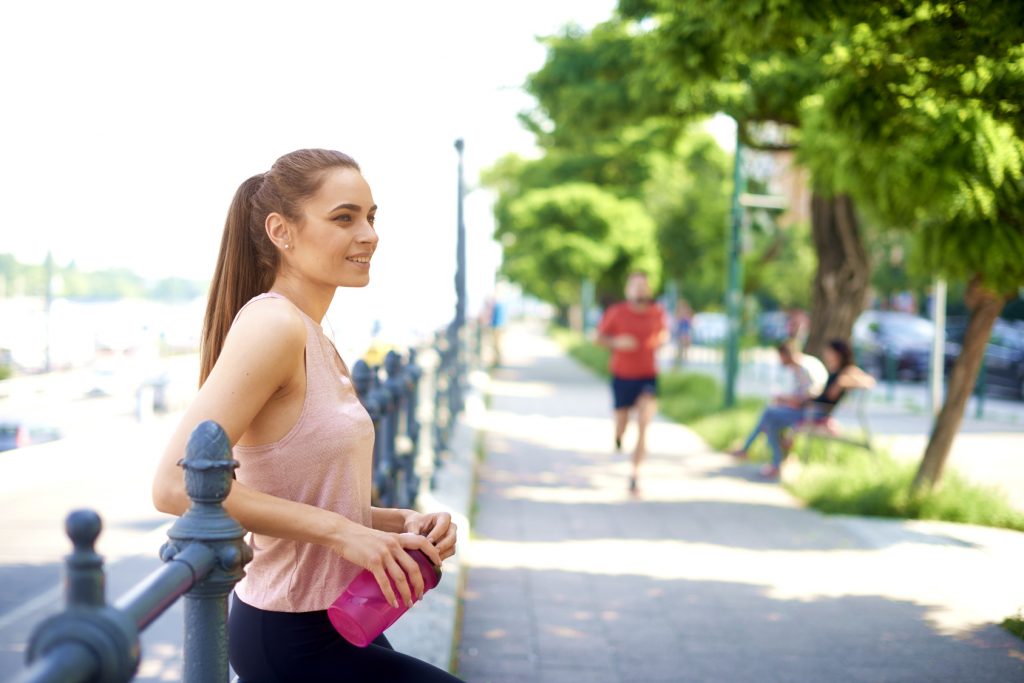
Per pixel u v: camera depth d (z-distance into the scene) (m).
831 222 13.82
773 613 5.77
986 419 17.95
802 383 10.91
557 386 24.22
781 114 12.58
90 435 11.80
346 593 2.19
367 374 5.53
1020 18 4.16
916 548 7.43
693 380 21.88
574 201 30.88
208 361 2.45
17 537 7.13
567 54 15.26
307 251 2.34
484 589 6.27
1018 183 6.47
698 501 9.45
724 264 31.02
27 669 1.37
